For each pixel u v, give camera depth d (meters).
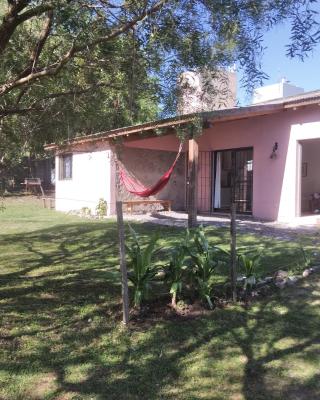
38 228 10.93
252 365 3.38
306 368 3.32
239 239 8.28
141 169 13.88
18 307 4.61
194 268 4.72
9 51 4.66
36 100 4.84
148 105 4.61
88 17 3.34
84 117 5.16
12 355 3.50
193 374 3.24
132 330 4.00
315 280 5.40
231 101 4.12
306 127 10.70
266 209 11.75
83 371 3.27
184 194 15.15
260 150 11.88
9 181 5.45
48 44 4.57
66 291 5.16
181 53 3.62
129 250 4.80
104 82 4.65
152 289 4.98
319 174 16.06
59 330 4.01
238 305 4.60
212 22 3.35
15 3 3.57
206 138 13.49
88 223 11.59
